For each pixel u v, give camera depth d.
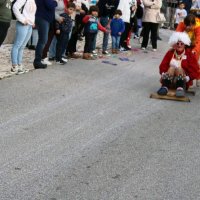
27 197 4.36
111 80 10.02
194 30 9.20
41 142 5.82
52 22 10.62
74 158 5.38
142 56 14.37
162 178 4.98
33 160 5.23
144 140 6.20
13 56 9.50
